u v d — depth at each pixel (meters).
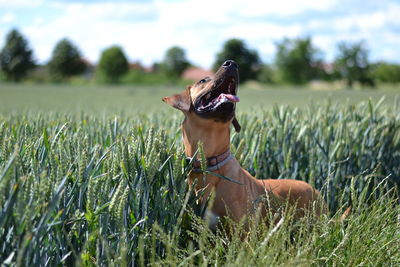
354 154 5.61
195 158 3.92
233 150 4.70
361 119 6.28
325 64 96.12
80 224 3.04
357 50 86.19
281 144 5.54
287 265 2.77
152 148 3.48
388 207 3.94
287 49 96.25
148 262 3.39
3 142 3.26
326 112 6.18
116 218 2.97
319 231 3.68
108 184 3.18
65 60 119.12
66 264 3.04
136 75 116.44
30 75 122.25
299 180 5.29
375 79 94.38
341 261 3.34
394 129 5.94
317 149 5.58
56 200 2.62
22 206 2.51
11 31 114.50
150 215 3.43
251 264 2.88
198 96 4.20
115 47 119.25
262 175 5.45
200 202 3.96
